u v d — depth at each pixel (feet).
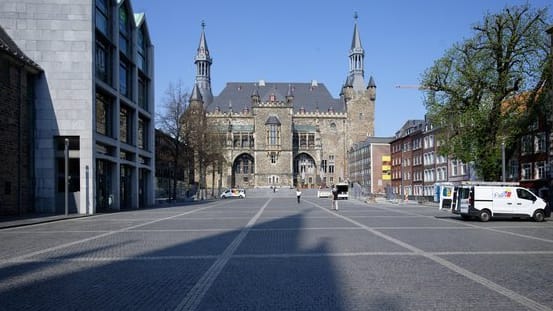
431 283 28.81
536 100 114.52
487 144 114.73
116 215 101.45
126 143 139.54
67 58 106.93
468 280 29.66
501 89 113.39
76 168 108.06
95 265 36.04
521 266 34.58
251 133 402.52
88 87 107.14
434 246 45.83
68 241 51.72
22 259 38.99
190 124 200.34
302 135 411.75
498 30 113.29
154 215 100.73
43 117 106.11
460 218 88.38
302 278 30.55
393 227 67.77
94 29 109.81
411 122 319.06
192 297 25.71
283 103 392.06
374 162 354.95
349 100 425.69
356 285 28.35
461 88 117.60
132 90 145.28
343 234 57.62
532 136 144.25
